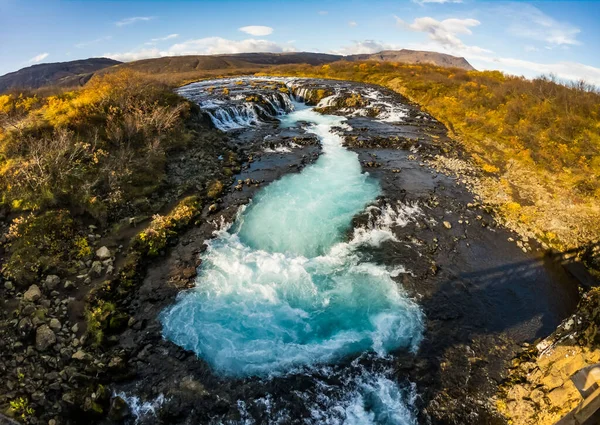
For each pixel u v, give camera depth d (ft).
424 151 96.17
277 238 59.72
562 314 47.39
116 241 55.83
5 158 63.21
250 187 75.00
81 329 41.50
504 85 130.82
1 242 50.29
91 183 62.85
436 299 48.83
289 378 37.91
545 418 31.73
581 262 57.11
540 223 65.21
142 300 47.11
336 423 34.14
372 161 89.15
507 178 81.61
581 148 86.17
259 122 122.21
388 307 47.24
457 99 131.23
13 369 35.73
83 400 34.37
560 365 34.40
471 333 43.83
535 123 99.60
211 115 110.93
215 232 61.05
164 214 63.72
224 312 45.75
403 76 178.81
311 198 71.31
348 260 55.62
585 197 71.20
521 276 53.72
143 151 77.25
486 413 34.76
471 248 59.11
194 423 33.60
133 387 36.47
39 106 87.10
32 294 43.60
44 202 56.70
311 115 134.72
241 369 38.68
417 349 41.52
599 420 19.30
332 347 41.47
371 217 65.36
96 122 78.33
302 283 50.75
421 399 36.11
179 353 40.16
